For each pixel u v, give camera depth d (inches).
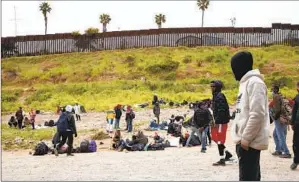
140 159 618.8
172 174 464.1
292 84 1594.5
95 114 1402.6
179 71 1978.3
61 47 2363.4
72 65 2161.7
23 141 957.2
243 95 258.7
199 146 788.6
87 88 1785.2
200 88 1717.5
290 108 630.5
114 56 2182.6
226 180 420.2
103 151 784.3
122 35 2345.0
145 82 1817.2
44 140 979.3
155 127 1098.7
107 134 1006.4
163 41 2313.0
